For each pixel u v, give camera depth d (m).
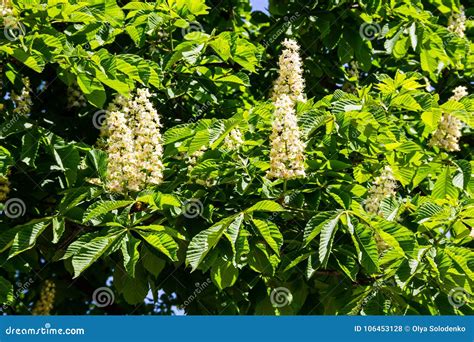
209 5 7.89
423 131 6.11
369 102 5.41
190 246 4.52
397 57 6.91
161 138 5.25
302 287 5.77
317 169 5.20
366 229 4.65
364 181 5.46
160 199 4.77
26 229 4.91
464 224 5.16
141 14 5.93
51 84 7.04
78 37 5.60
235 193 5.30
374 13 6.88
